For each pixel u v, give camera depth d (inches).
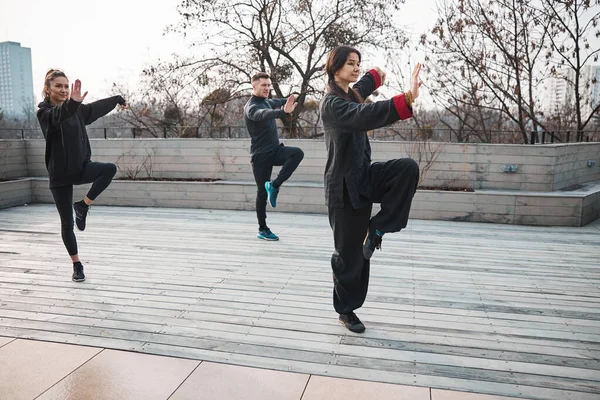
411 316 112.0
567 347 96.0
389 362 89.4
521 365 88.4
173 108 466.3
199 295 125.4
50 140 125.6
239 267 151.3
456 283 136.7
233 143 277.6
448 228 213.2
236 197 257.6
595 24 386.0
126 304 118.6
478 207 226.7
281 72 460.4
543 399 77.2
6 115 465.1
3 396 77.4
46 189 282.4
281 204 251.1
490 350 94.4
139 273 144.6
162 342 97.3
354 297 102.0
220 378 83.4
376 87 104.1
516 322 108.7
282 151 175.2
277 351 93.7
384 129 403.2
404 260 161.0
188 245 179.6
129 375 84.2
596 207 234.8
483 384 81.7
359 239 95.9
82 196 277.1
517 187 242.8
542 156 237.0
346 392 79.0
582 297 125.6
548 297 125.4
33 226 215.2
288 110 135.6
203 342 97.4
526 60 400.5
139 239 189.2
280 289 130.5
